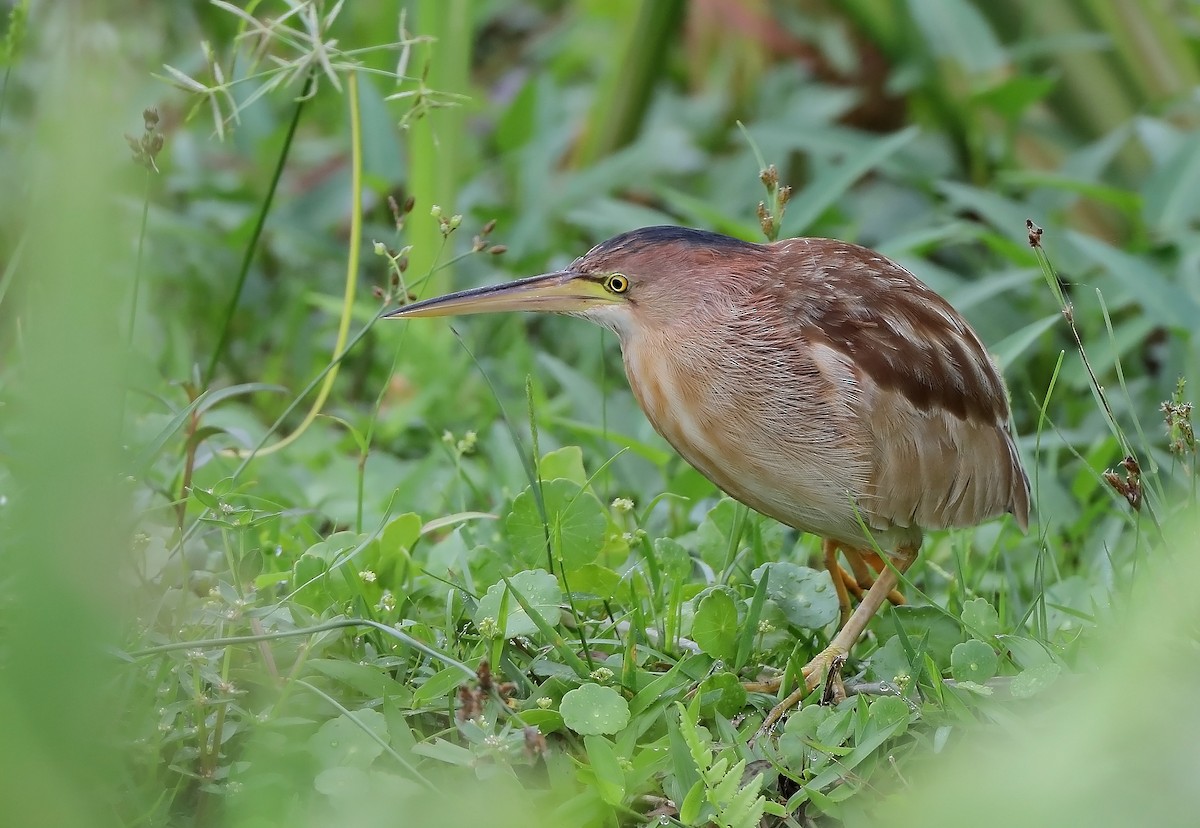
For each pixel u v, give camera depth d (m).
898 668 6.37
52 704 3.30
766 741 5.63
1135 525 6.69
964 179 12.04
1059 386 10.25
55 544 3.22
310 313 11.46
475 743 5.35
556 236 11.81
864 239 11.79
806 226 10.18
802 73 13.38
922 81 11.80
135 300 6.77
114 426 3.19
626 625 6.74
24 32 7.61
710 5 12.55
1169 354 9.83
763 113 12.88
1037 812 3.80
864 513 6.94
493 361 10.92
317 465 9.30
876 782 5.51
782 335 6.87
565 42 14.71
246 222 11.04
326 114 14.00
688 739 5.07
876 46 12.82
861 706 5.57
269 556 7.05
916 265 10.52
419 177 10.37
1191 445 6.39
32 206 6.97
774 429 6.87
